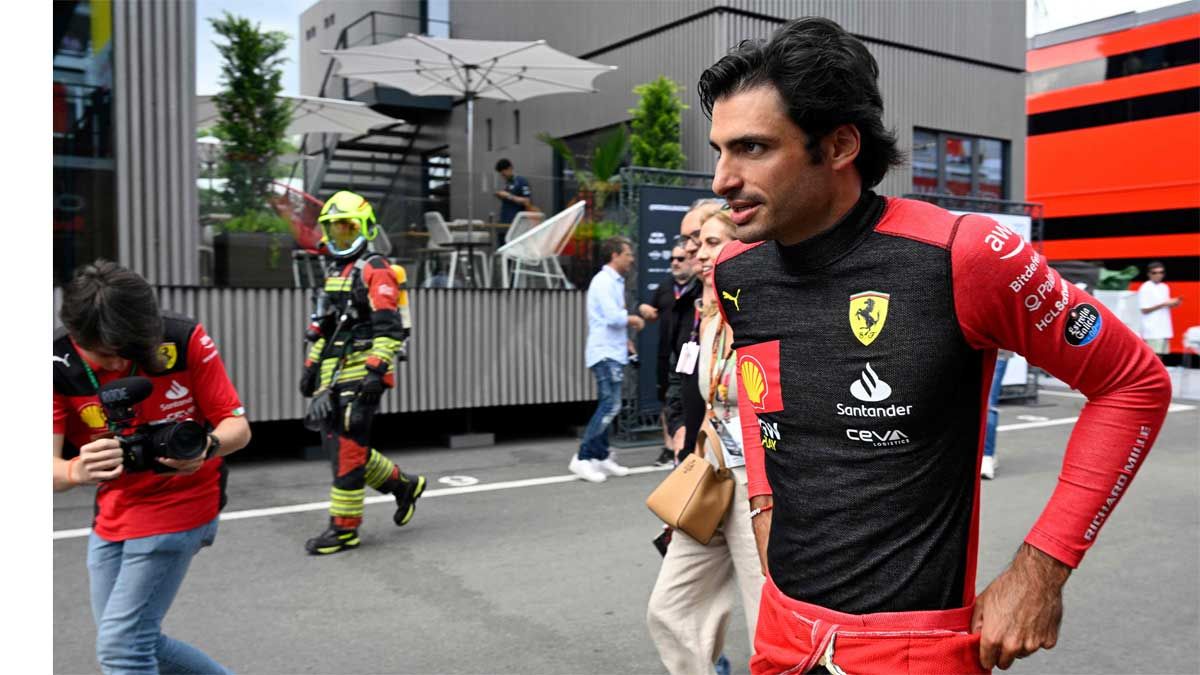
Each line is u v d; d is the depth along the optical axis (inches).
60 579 196.5
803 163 60.5
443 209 349.7
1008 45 623.8
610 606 181.3
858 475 61.9
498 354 362.0
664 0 523.5
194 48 301.7
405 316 225.3
